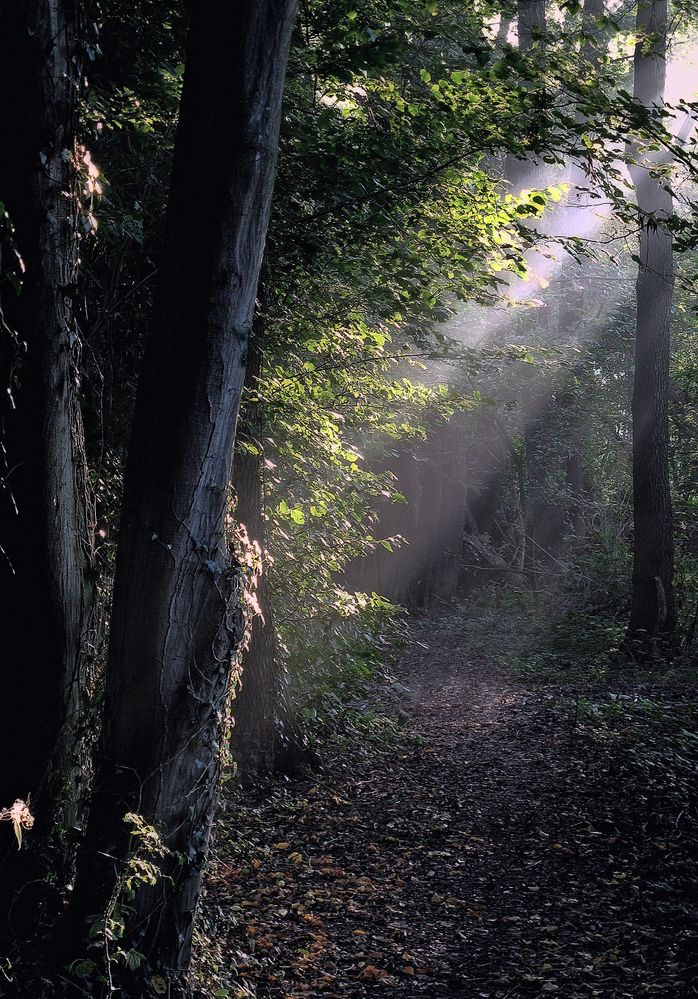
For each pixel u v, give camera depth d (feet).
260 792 31.37
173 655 14.90
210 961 17.74
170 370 14.64
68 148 14.66
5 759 15.28
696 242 25.52
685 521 75.46
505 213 28.58
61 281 14.75
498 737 41.22
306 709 34.63
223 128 14.16
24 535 14.79
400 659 62.85
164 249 14.80
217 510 15.08
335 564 35.32
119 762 14.93
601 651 59.57
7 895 15.17
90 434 20.04
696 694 46.73
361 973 19.81
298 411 32.42
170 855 15.12
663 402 58.13
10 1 13.94
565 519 86.74
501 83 25.35
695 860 25.73
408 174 27.45
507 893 24.93
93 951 14.51
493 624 75.82
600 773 34.01
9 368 14.39
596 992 19.04
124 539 14.97
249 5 13.96
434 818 30.58
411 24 27.73
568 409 81.10
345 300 32.81
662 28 50.72
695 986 18.74
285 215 27.53
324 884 24.79
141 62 24.32
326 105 29.48
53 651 15.28
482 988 19.51
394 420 40.96
